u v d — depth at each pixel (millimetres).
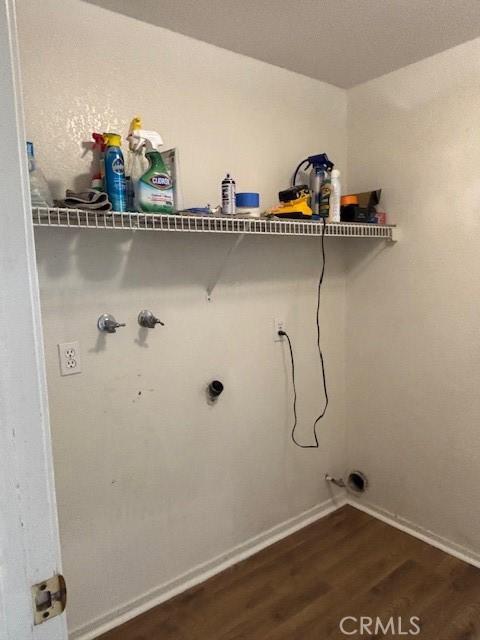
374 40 1846
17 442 561
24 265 554
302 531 2336
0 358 541
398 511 2354
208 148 1873
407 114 2107
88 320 1609
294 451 2326
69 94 1517
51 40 1471
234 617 1785
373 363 2383
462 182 1946
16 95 542
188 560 1973
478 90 1860
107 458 1705
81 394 1620
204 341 1923
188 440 1918
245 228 1702
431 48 1926
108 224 1415
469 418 2023
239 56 1939
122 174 1444
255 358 2111
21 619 580
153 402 1799
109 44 1590
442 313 2070
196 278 1872
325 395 2438
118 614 1786
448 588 1896
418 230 2121
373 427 2422
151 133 1526
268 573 2023
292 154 2160
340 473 2564
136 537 1811
